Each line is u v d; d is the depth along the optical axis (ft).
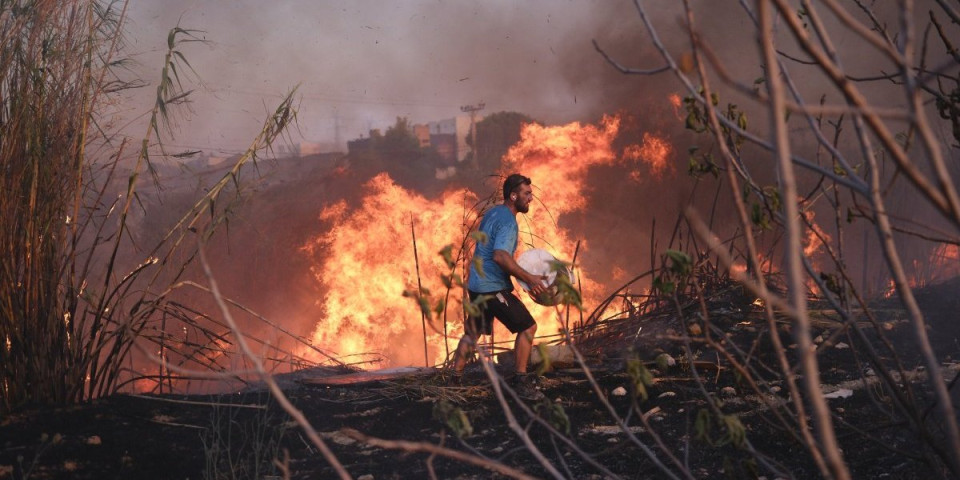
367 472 12.53
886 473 10.82
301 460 13.17
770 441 12.65
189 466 12.63
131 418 14.73
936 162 3.71
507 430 14.55
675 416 14.80
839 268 7.77
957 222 3.70
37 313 14.83
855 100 3.90
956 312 20.93
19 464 11.84
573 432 14.20
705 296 23.04
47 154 14.89
